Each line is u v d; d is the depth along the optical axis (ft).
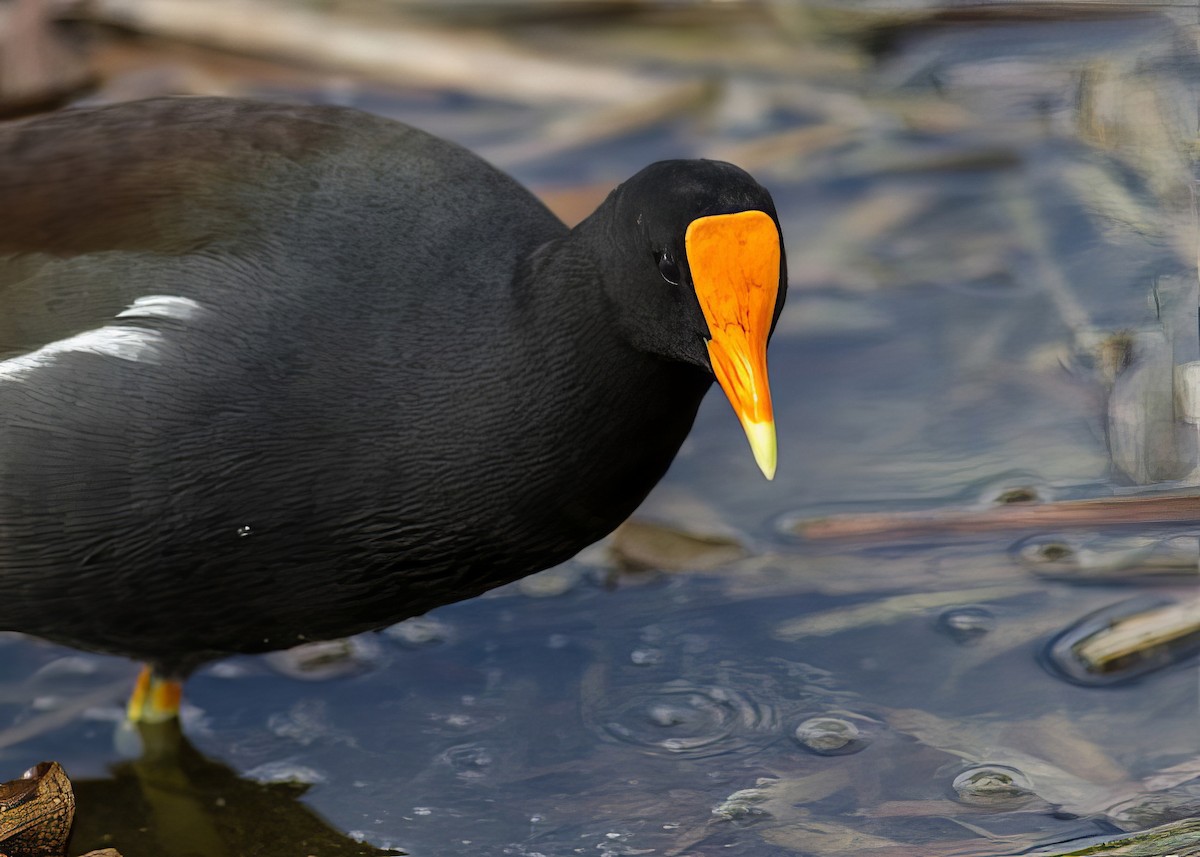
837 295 37.42
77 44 41.50
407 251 23.61
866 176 40.78
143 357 23.12
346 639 28.89
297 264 23.41
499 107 42.37
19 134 25.20
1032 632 27.91
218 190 24.09
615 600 29.48
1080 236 36.86
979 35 40.60
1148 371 32.35
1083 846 23.04
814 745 25.86
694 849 23.80
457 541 23.54
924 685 26.99
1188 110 36.14
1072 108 38.60
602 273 22.40
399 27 42.06
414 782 25.64
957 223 39.27
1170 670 26.89
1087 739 25.62
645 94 42.01
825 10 42.39
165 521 23.39
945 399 34.17
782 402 34.35
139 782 26.37
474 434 22.89
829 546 30.27
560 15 43.65
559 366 22.70
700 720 26.55
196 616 24.68
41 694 28.17
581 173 40.50
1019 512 29.84
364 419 22.91
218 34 41.39
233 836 25.12
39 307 23.90
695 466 32.86
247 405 22.95
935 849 23.32
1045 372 34.53
